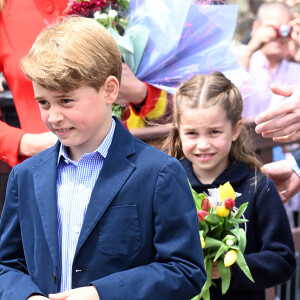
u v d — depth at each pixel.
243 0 16.78
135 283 5.17
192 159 7.90
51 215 5.50
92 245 5.37
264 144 8.80
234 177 7.84
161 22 9.01
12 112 10.05
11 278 5.66
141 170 5.44
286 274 7.50
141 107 9.02
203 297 7.09
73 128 5.29
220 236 7.09
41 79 5.04
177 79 9.16
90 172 5.59
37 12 8.75
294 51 13.77
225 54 9.34
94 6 8.45
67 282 5.48
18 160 8.21
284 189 8.64
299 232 10.28
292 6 14.02
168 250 5.32
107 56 5.33
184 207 5.41
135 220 5.36
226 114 7.77
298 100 7.74
